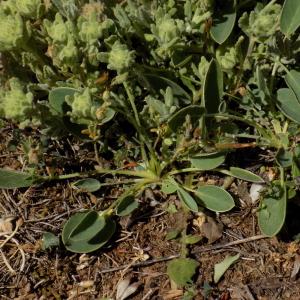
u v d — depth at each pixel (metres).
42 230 0.26
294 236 0.25
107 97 0.24
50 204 0.27
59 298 0.25
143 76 0.26
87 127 0.26
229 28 0.26
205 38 0.26
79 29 0.25
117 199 0.26
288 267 0.25
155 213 0.26
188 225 0.26
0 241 0.26
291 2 0.24
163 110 0.24
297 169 0.24
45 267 0.25
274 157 0.26
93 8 0.26
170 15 0.25
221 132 0.25
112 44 0.25
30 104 0.23
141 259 0.25
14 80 0.24
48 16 0.27
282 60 0.26
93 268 0.25
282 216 0.23
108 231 0.25
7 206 0.27
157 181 0.26
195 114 0.24
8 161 0.28
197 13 0.26
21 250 0.26
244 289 0.24
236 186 0.27
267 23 0.24
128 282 0.25
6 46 0.25
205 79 0.24
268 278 0.25
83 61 0.25
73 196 0.27
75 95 0.24
